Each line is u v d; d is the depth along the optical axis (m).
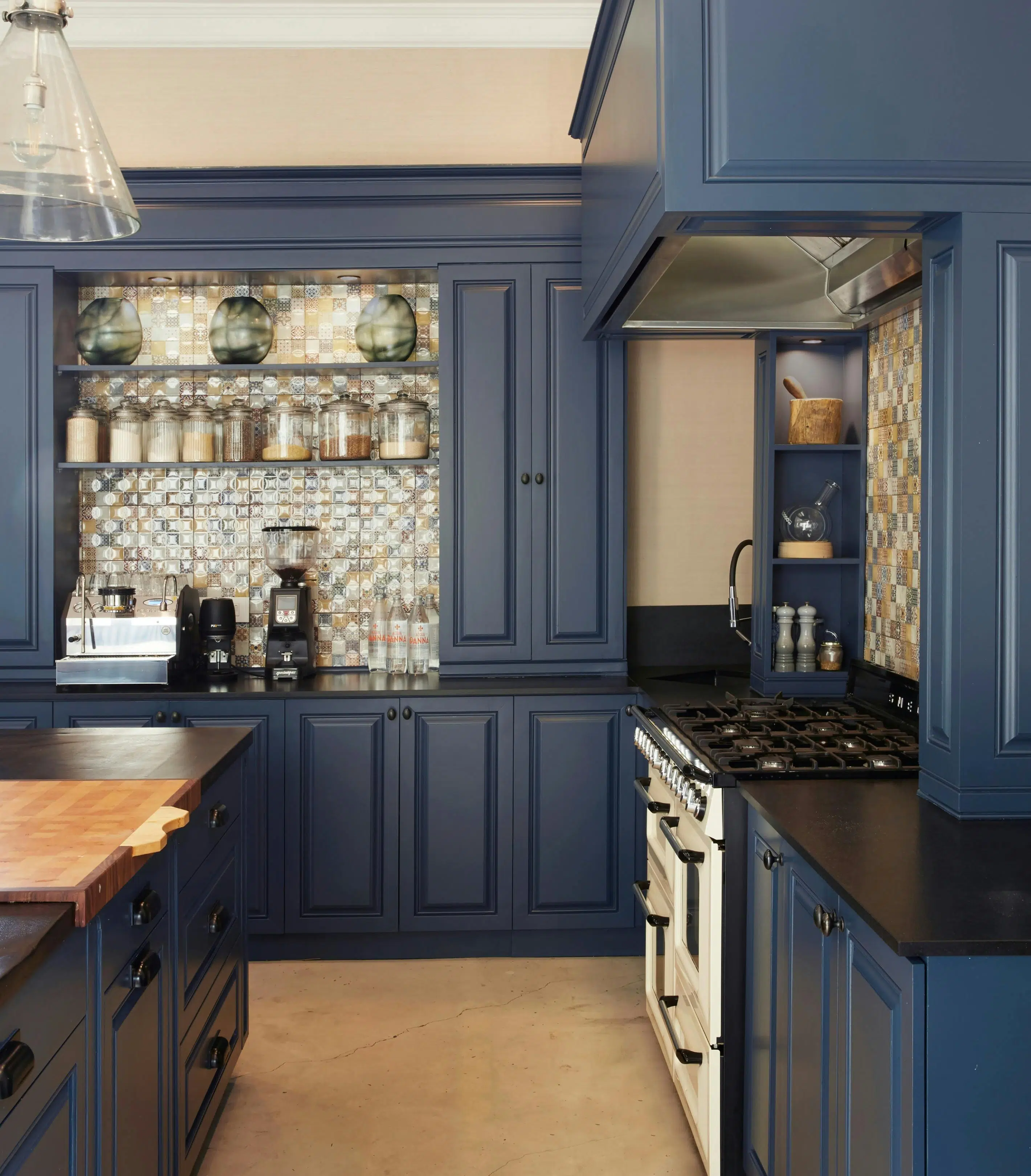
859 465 3.22
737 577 3.86
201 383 3.78
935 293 2.00
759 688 3.34
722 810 2.09
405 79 3.76
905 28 1.85
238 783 2.49
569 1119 2.45
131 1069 1.65
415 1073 2.66
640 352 3.79
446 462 3.43
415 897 3.34
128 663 3.36
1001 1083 1.29
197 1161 2.11
